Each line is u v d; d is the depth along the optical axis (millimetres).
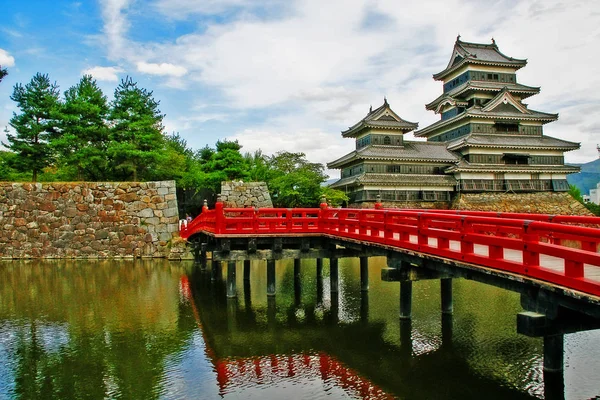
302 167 51625
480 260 9828
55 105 38812
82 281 24609
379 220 15188
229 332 15188
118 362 12414
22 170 39562
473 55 63531
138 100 40594
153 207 35688
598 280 7973
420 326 15078
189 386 10766
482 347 13000
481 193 59094
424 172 59000
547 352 10016
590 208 69938
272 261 20031
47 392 10523
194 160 64938
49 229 34375
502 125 62188
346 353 13031
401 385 10711
